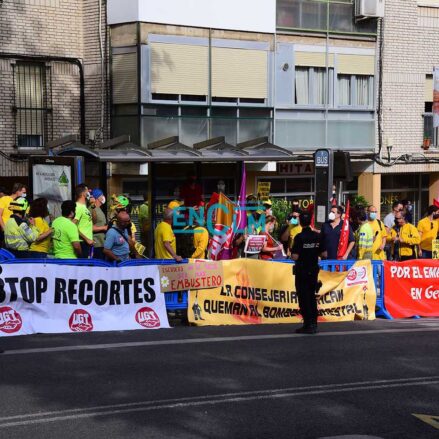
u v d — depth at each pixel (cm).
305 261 1193
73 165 1428
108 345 1055
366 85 2436
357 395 834
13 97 1964
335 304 1350
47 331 1135
